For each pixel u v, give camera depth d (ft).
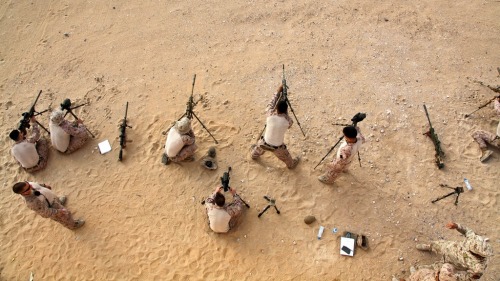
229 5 37.52
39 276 23.61
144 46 34.96
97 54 34.65
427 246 22.85
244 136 28.45
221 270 23.24
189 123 24.35
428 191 25.48
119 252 24.20
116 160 27.81
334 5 36.58
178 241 24.41
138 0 38.83
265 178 26.45
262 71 32.24
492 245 23.22
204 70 32.78
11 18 38.01
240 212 23.94
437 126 28.22
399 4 36.32
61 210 23.03
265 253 23.70
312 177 26.35
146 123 29.60
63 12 38.22
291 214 24.99
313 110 29.55
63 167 27.71
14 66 34.37
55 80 33.09
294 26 35.32
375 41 33.65
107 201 26.13
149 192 26.35
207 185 26.37
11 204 26.35
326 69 32.01
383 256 23.27
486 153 26.30
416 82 30.76
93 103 31.14
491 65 31.50
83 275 23.53
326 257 23.41
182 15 37.11
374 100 29.86
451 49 32.76
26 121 26.35
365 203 25.20
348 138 21.57
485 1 36.14
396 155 27.09
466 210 24.59
